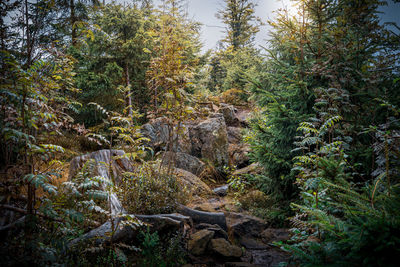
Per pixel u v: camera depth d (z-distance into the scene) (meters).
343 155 3.09
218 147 8.45
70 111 8.27
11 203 2.66
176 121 5.77
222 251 3.49
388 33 4.16
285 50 5.60
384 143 2.79
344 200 2.65
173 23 6.51
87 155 4.34
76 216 2.30
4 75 2.32
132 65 10.63
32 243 2.06
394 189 2.38
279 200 5.36
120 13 10.17
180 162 7.33
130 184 4.35
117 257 2.75
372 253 1.89
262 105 5.49
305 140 3.29
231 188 6.69
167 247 3.34
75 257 2.63
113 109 9.45
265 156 5.08
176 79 5.65
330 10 4.75
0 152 2.54
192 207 4.98
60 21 4.85
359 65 4.56
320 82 4.74
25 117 2.27
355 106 4.18
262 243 4.19
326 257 2.15
